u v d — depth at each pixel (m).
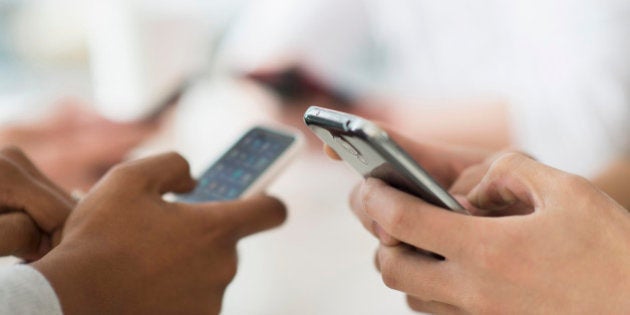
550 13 1.21
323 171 1.12
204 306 0.51
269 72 1.26
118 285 0.44
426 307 0.51
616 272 0.36
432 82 1.24
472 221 0.38
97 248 0.45
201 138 1.15
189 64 1.25
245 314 0.82
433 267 0.42
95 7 1.19
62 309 0.40
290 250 0.95
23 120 1.14
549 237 0.37
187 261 0.49
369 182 0.43
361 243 0.96
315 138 1.17
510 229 0.38
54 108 1.17
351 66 1.25
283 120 1.19
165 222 0.48
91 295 0.42
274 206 0.56
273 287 0.87
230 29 1.28
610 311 0.37
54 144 1.12
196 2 1.25
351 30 1.25
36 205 0.51
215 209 0.52
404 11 1.24
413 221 0.39
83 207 0.47
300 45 1.26
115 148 1.13
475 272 0.39
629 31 1.18
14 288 0.38
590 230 0.37
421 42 1.24
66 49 1.21
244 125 1.18
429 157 0.66
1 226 0.49
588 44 1.20
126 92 1.22
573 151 1.16
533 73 1.22
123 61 1.21
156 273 0.47
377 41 1.25
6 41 1.18
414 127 1.18
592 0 1.20
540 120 1.20
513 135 1.18
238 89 1.25
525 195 0.42
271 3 1.28
